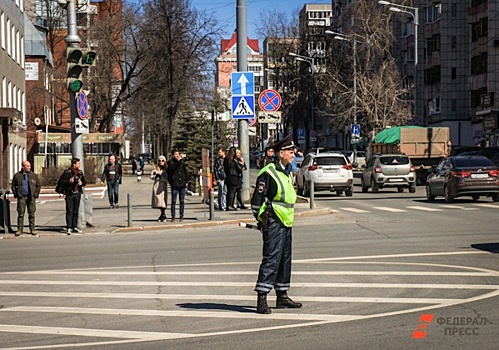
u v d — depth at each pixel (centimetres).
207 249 1605
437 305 916
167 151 5716
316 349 721
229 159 2533
